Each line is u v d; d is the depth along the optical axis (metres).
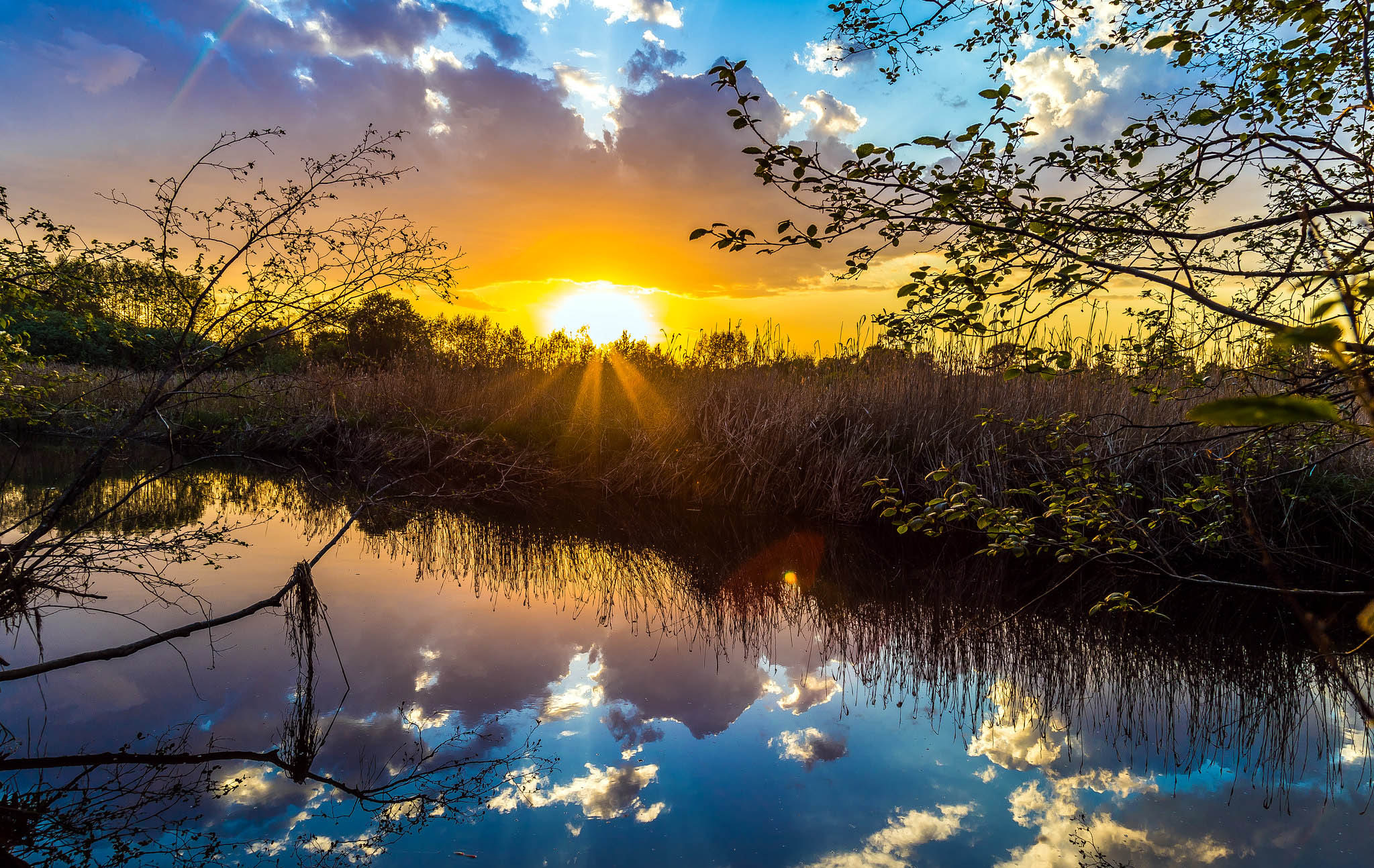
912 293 2.43
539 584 6.59
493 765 3.48
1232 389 3.98
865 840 2.92
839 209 2.31
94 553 4.77
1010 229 2.06
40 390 4.84
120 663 4.44
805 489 8.82
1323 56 2.29
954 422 8.34
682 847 2.86
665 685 4.41
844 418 9.25
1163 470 5.92
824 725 3.89
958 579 6.54
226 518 8.92
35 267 4.43
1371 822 2.97
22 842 2.89
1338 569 5.52
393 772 3.41
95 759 3.46
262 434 10.41
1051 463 6.33
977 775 3.39
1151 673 4.52
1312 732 3.75
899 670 4.66
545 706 4.09
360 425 12.41
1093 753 3.59
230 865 2.77
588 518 9.17
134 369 5.02
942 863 2.77
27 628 4.75
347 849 2.87
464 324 18.30
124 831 2.97
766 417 9.76
